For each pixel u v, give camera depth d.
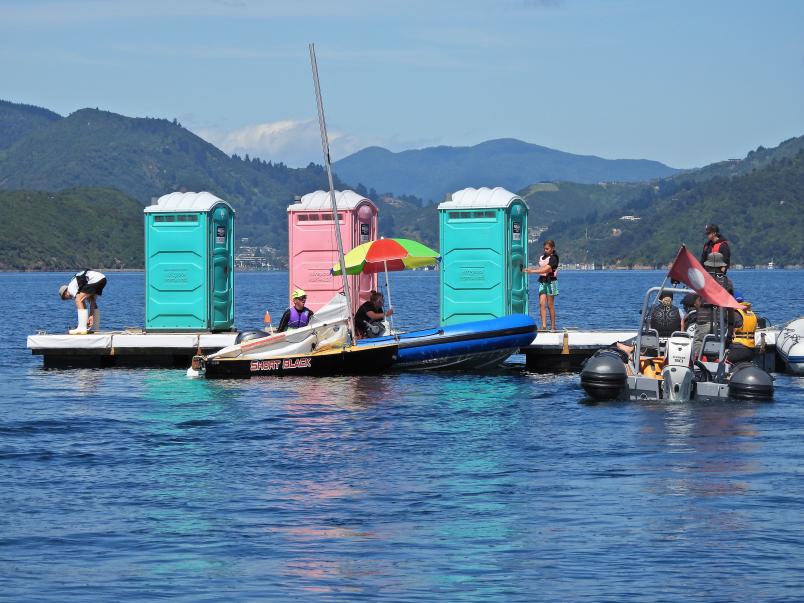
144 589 12.30
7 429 23.53
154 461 19.75
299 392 29.59
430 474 18.39
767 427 23.30
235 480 18.00
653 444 21.22
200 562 13.32
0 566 13.19
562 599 11.91
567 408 26.48
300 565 13.16
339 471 18.70
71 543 14.16
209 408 26.64
